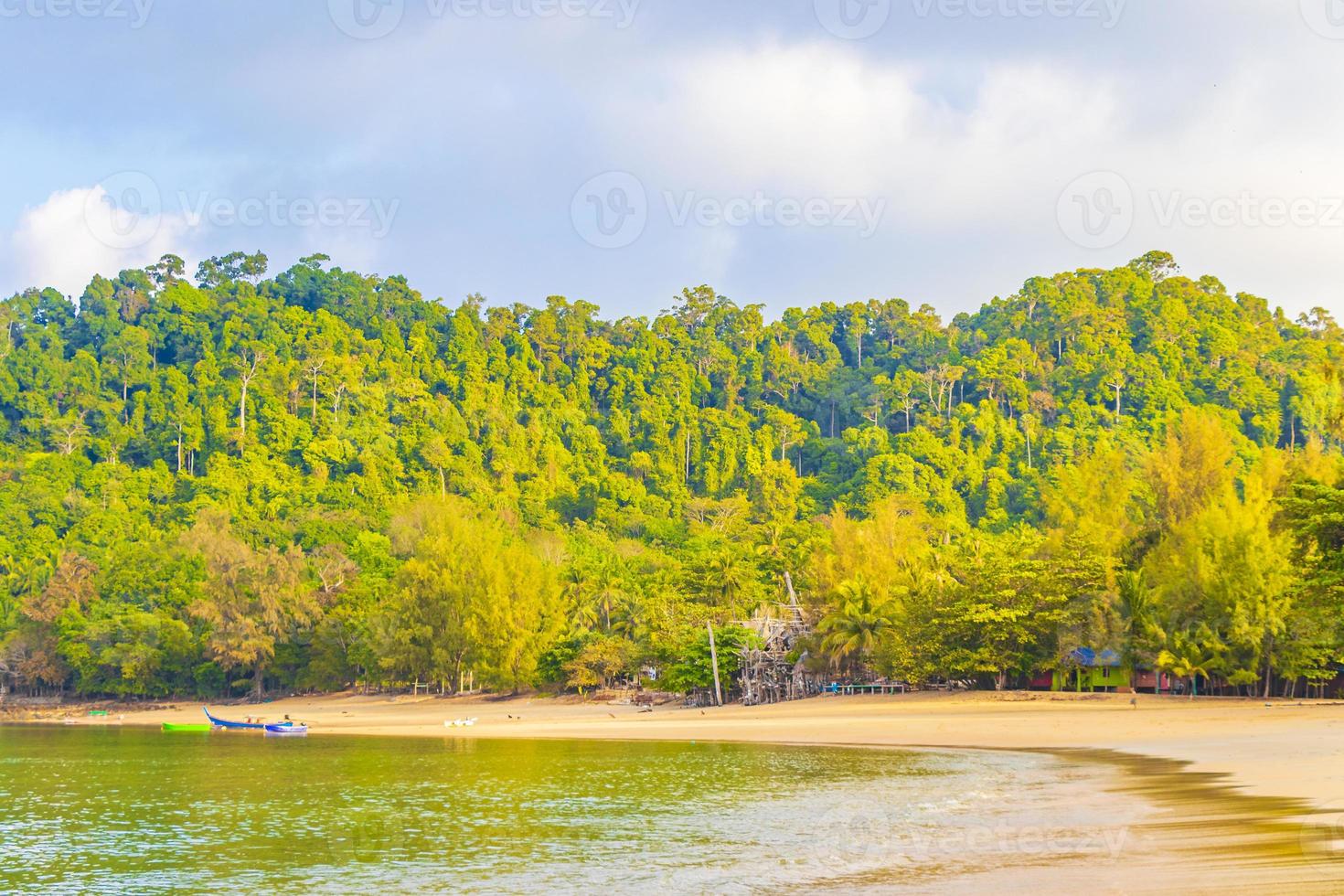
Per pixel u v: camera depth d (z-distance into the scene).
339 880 26.88
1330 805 29.50
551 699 117.06
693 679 101.44
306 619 139.00
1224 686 87.94
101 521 193.50
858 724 73.31
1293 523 72.06
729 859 27.61
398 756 61.28
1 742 80.25
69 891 26.44
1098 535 104.00
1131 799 32.88
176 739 83.44
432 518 184.75
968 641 92.50
